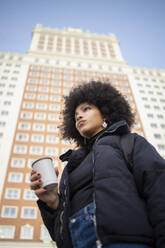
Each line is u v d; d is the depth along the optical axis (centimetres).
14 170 2319
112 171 133
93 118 230
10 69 3662
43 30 5294
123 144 159
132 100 3444
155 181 118
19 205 2056
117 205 114
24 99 3145
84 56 4409
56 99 3250
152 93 3688
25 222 1958
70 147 2636
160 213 104
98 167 139
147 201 115
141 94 3612
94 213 118
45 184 171
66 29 5947
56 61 4097
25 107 3036
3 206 2027
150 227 107
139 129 2995
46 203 186
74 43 5094
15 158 2427
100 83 313
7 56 4009
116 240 101
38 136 2708
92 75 3850
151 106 3416
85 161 177
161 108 3409
